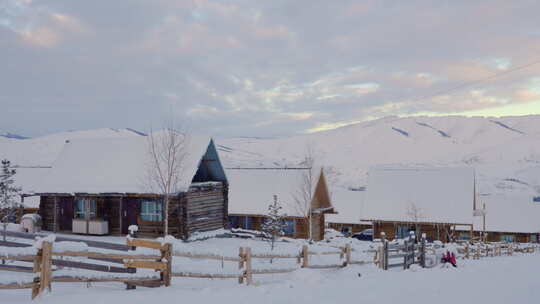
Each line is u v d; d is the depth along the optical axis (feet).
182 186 96.12
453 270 57.36
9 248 29.55
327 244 95.81
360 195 225.97
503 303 32.50
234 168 159.84
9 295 32.22
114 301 30.07
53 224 107.86
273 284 39.83
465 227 189.37
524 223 191.72
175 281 41.88
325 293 35.47
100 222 102.22
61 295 31.35
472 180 164.96
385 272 54.03
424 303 32.14
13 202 103.81
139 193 97.25
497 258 98.07
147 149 106.11
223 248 87.45
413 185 169.17
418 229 160.25
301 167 153.38
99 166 107.04
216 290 35.42
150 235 100.01
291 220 139.85
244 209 144.87
